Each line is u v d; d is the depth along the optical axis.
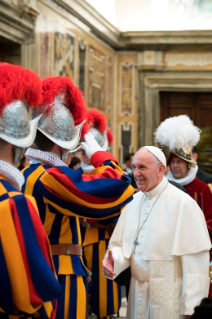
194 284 4.41
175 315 4.49
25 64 13.47
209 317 2.48
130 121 21.69
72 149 4.44
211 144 18.81
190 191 6.99
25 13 12.93
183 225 4.57
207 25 21.03
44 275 2.84
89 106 18.41
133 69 21.61
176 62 21.33
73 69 16.73
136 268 4.70
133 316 4.69
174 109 22.39
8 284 2.78
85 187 3.70
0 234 2.80
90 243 6.49
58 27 15.34
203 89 21.27
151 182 4.76
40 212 3.95
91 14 17.45
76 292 4.04
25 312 2.83
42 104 4.00
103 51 20.05
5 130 2.99
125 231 4.88
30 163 4.21
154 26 21.41
